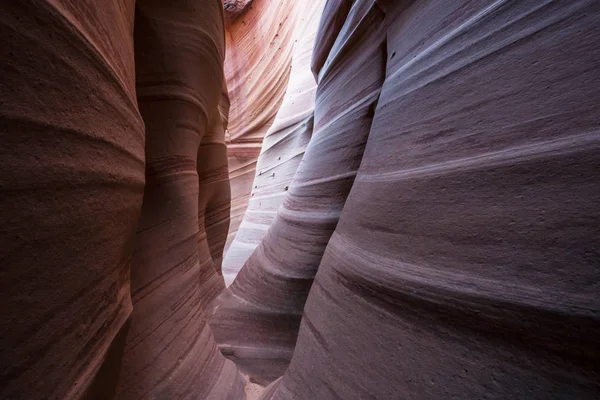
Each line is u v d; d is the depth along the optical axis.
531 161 0.97
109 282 1.19
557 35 1.02
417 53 1.79
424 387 1.07
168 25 2.65
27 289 0.73
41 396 0.80
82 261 0.96
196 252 3.15
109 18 1.20
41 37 0.73
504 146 1.07
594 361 0.73
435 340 1.10
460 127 1.27
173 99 2.72
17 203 0.68
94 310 1.07
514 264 0.93
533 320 0.85
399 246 1.37
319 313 1.86
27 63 0.69
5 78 0.64
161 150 2.69
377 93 2.60
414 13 2.00
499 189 1.04
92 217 0.99
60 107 0.81
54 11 0.77
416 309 1.20
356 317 1.50
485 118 1.17
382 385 1.23
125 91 1.31
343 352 1.49
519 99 1.07
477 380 0.94
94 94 0.99
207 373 2.70
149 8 2.52
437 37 1.63
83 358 1.00
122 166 1.23
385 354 1.26
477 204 1.09
